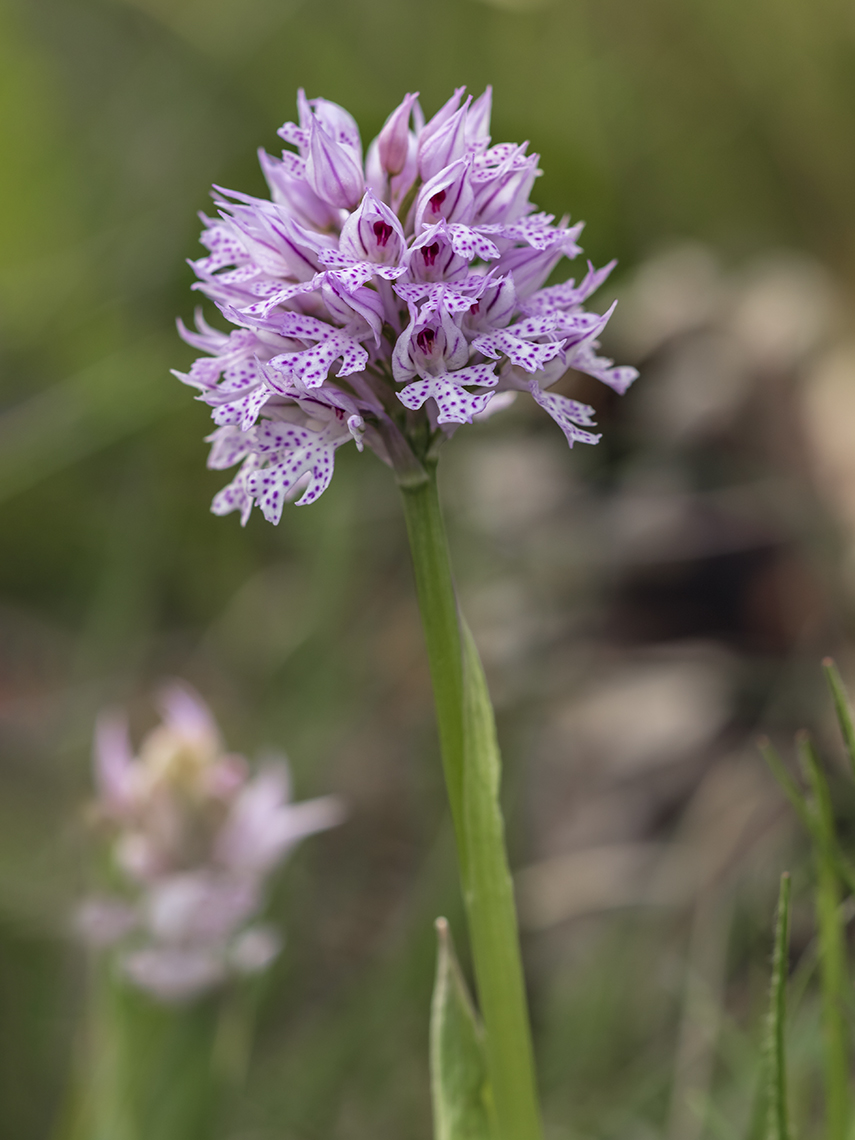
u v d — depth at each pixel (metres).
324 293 0.24
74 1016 0.34
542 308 0.25
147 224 0.59
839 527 0.41
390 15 0.63
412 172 0.25
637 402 0.46
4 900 0.35
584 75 0.61
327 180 0.25
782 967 0.24
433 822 0.39
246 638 0.48
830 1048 0.26
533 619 0.42
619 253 0.60
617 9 0.60
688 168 0.60
